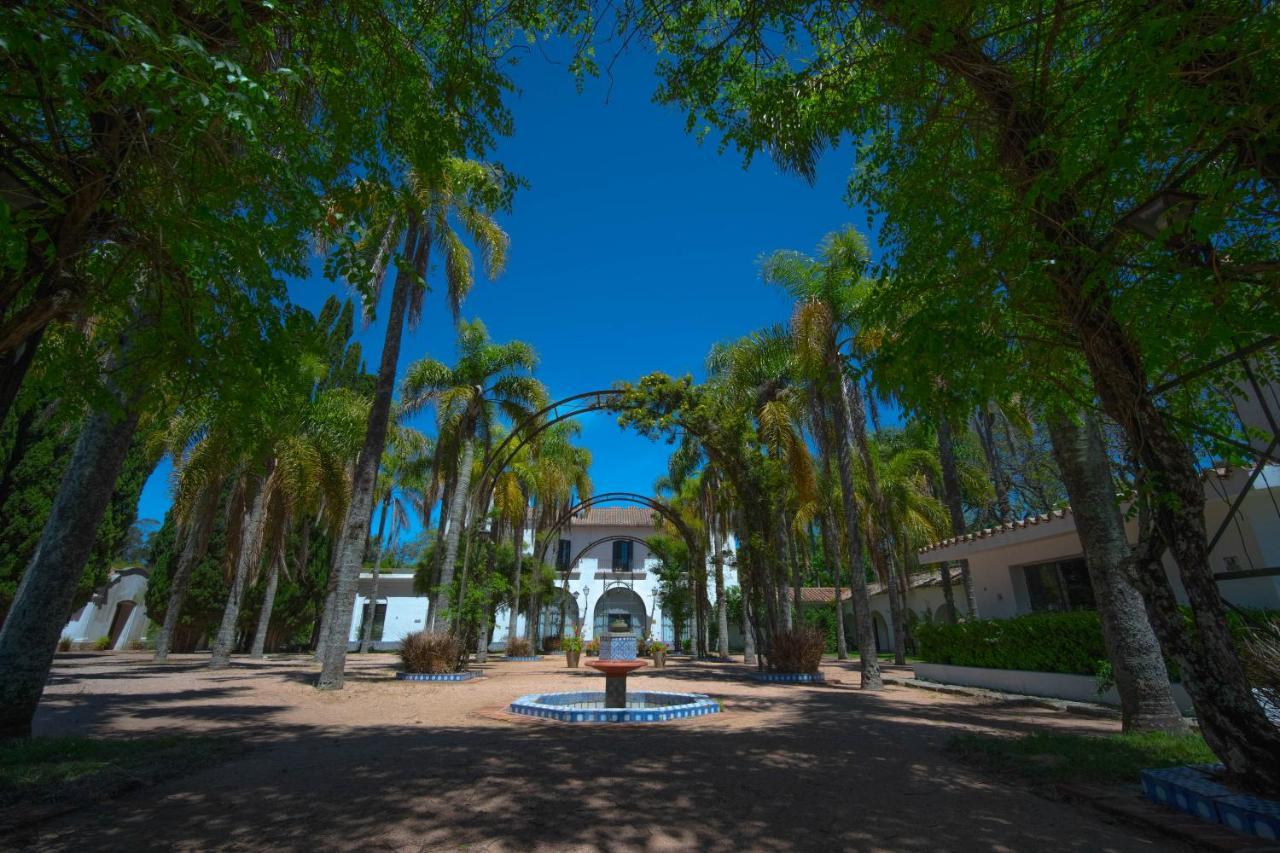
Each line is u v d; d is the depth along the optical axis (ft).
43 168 10.82
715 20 17.87
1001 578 49.85
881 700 38.99
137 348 13.83
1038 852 11.87
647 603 134.10
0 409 11.25
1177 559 14.12
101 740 22.63
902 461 78.23
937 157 14.82
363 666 67.82
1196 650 13.91
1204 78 9.45
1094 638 34.45
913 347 12.93
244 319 12.94
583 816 14.12
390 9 14.33
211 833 12.87
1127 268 11.83
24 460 57.21
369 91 13.66
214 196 11.43
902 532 79.66
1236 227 11.22
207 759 19.88
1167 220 10.53
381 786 16.61
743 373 60.49
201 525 67.67
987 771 18.71
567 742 23.34
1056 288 13.15
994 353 12.73
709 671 66.08
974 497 88.07
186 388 14.33
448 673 52.11
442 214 53.26
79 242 11.33
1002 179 13.24
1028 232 12.58
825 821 13.84
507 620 129.59
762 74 17.76
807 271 51.70
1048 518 40.16
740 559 60.64
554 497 104.32
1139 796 14.76
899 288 13.67
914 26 11.91
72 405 13.75
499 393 72.64
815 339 49.73
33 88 9.18
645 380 59.21
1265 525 31.58
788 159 31.48
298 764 19.40
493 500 90.02
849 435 56.90
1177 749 19.65
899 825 13.55
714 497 94.07
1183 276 10.67
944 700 39.45
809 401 57.00
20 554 56.80
